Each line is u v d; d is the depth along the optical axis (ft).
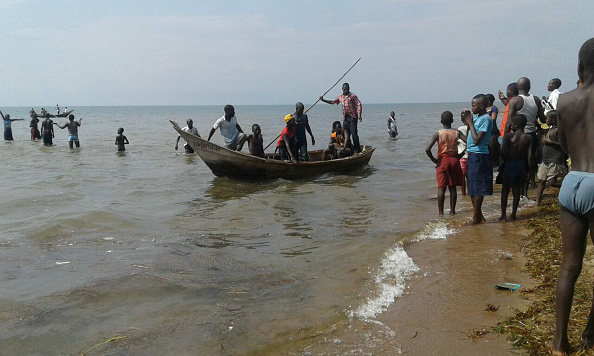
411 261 17.75
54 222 24.12
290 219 25.34
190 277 16.42
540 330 11.68
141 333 12.30
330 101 45.32
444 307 13.62
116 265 17.70
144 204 30.09
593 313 10.48
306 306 13.92
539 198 26.76
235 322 12.89
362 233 22.12
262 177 37.70
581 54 10.04
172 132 115.96
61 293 14.94
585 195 9.66
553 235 19.79
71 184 37.88
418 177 40.40
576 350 10.46
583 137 9.86
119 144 64.59
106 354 11.23
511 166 23.18
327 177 39.99
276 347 11.49
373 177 40.50
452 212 25.76
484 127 22.22
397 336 11.93
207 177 41.50
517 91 30.37
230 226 24.07
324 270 17.13
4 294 14.93
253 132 40.32
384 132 105.40
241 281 16.06
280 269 17.31
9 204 29.53
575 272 10.22
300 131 40.93
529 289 14.55
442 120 25.25
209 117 270.87
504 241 20.11
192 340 11.87
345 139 43.96
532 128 28.14
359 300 14.28
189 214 26.91
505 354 10.87
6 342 11.88
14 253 19.31
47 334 12.30
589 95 9.78
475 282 15.49
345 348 11.37
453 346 11.31
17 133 113.19
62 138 96.27
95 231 22.93
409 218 25.14
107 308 13.89
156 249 19.94
